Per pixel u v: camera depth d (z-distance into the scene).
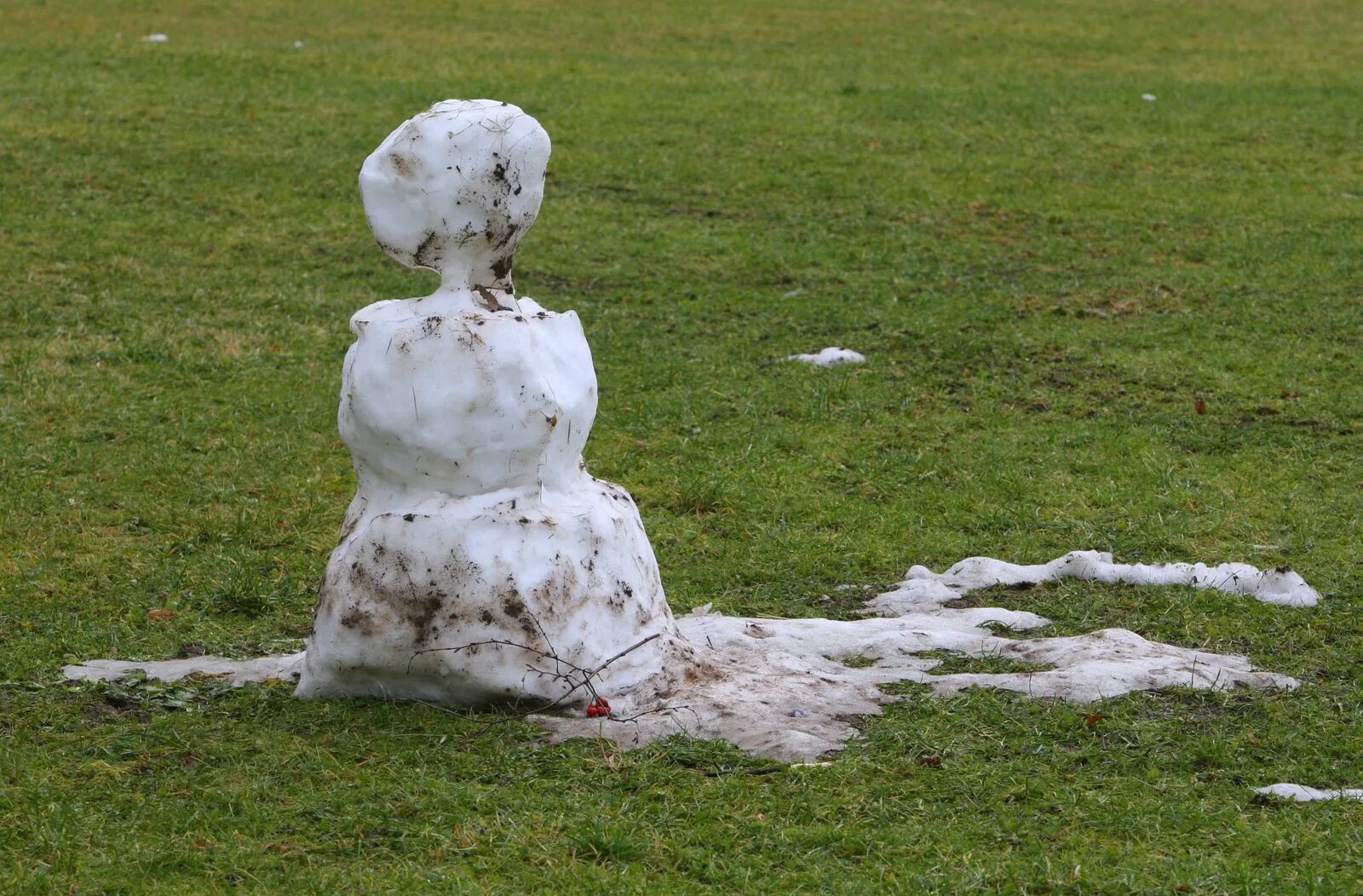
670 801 10.38
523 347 11.79
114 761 11.02
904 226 32.09
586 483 12.51
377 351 11.84
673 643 12.41
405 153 12.03
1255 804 10.61
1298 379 23.08
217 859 9.55
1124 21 57.94
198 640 14.02
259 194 32.56
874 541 17.00
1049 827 10.15
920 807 10.41
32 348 23.19
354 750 11.09
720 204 33.34
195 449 19.61
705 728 11.57
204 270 27.81
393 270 28.39
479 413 11.69
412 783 10.52
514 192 12.09
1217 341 25.03
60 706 12.03
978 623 14.49
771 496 18.30
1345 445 20.31
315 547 16.53
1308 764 11.27
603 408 21.48
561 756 10.99
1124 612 14.88
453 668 11.60
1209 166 37.19
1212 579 15.49
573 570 11.80
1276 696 12.58
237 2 54.62
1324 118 42.22
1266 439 20.52
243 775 10.70
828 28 54.66
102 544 16.50
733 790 10.52
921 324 25.72
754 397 22.06
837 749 11.30
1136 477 19.02
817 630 13.91
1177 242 31.14
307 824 10.05
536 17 54.59
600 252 29.73
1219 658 13.41
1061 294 27.70
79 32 48.00
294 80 42.50
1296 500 18.23
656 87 43.72
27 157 33.84
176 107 38.91
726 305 26.83
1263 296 27.56
